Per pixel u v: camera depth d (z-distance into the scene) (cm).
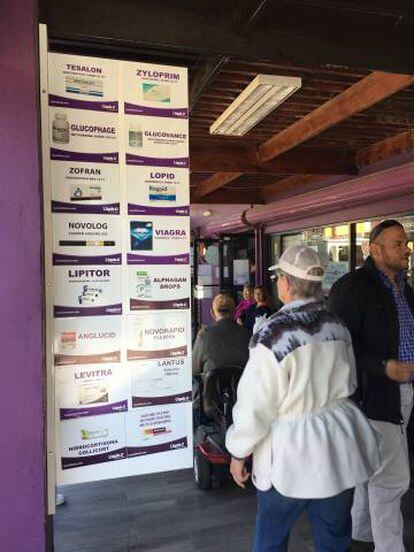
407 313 251
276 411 176
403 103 407
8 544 168
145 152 198
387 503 246
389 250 247
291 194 784
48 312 181
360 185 519
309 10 229
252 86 332
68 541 294
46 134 177
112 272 195
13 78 162
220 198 861
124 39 210
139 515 325
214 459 342
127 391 198
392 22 238
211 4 219
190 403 207
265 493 179
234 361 363
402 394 249
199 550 282
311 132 445
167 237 202
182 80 203
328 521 179
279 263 194
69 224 189
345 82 372
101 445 195
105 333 194
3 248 163
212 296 996
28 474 168
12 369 165
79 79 189
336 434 175
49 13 201
